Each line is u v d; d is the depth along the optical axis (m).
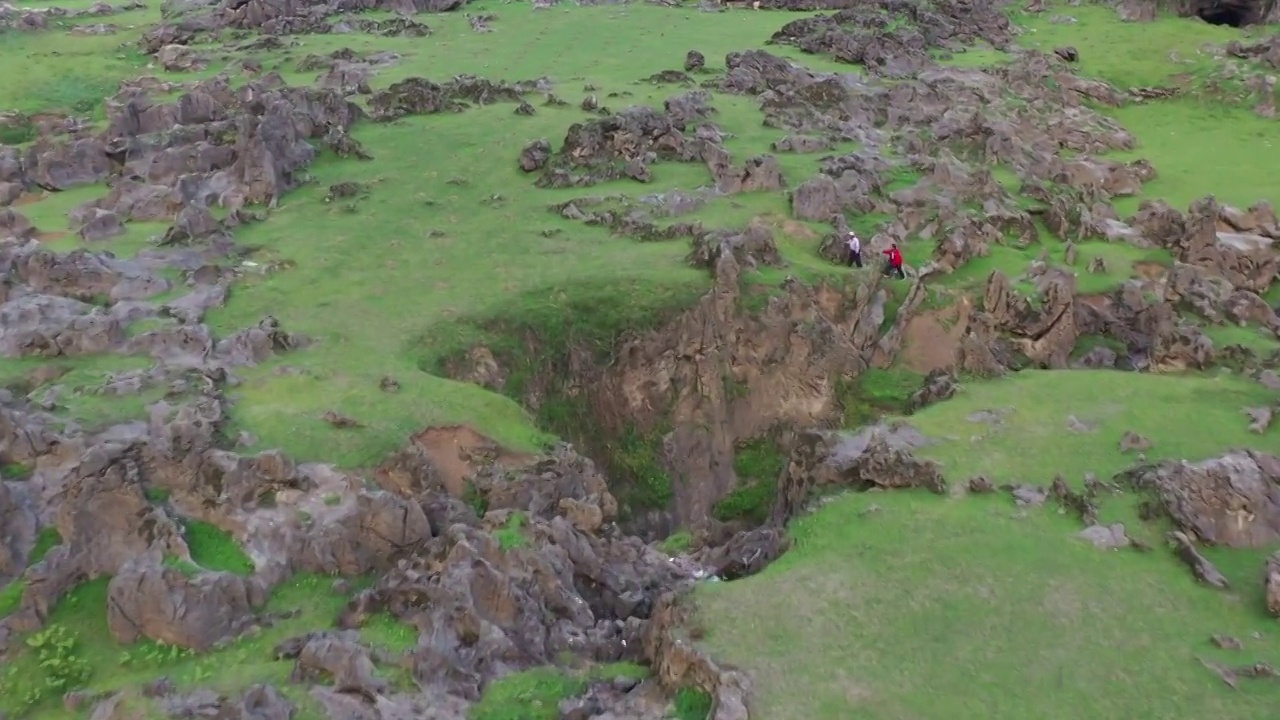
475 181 63.47
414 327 46.06
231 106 74.50
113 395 38.38
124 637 29.42
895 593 29.98
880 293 52.91
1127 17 111.19
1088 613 29.05
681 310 49.41
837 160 64.75
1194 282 54.41
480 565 30.45
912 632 28.36
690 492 48.19
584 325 48.50
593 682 28.83
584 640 31.03
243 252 53.09
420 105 75.50
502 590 30.36
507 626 30.20
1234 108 87.50
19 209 59.97
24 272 47.84
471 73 87.19
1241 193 69.19
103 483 31.70
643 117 68.00
